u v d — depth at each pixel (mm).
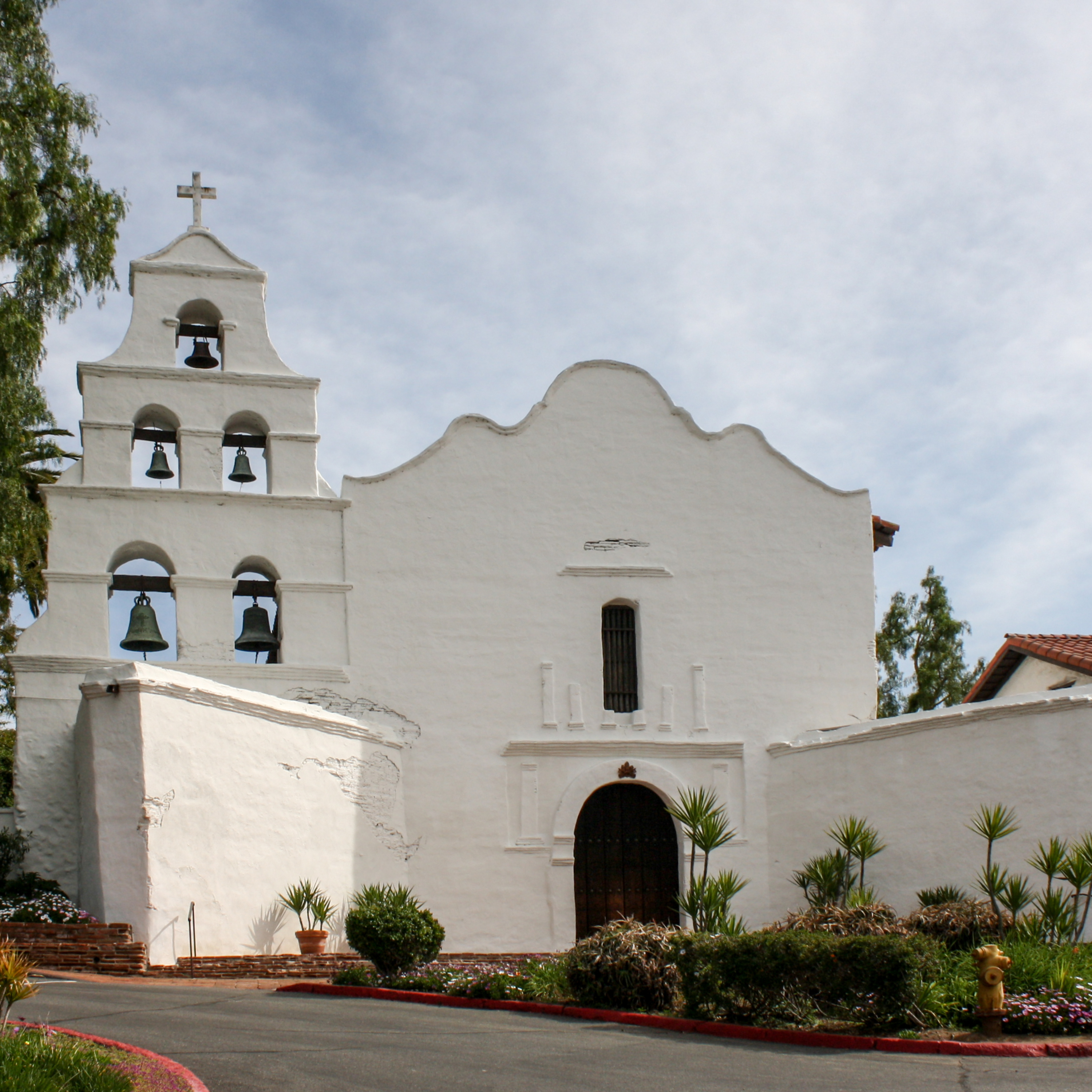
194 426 24703
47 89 21703
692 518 26688
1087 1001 14164
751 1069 11703
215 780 19547
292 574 24531
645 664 25797
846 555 27141
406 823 23922
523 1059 11914
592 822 25156
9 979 10805
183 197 26250
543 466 26266
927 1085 11078
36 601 31547
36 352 21203
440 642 24938
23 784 22141
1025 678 27453
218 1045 12109
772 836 25266
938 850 22453
